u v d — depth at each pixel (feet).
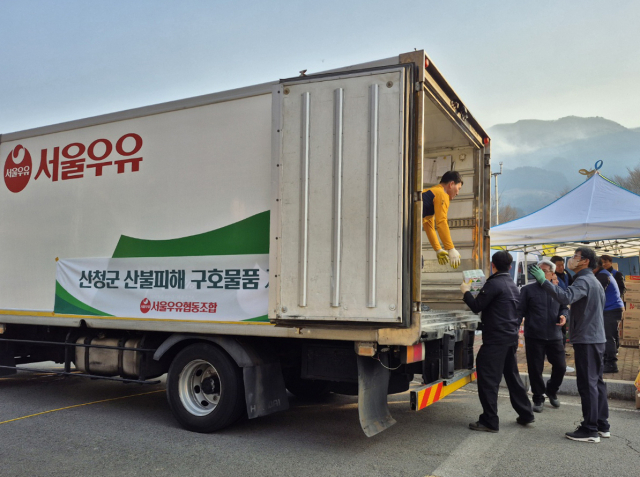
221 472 12.78
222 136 16.37
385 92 13.51
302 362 15.55
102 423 17.49
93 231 18.90
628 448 14.82
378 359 14.24
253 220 15.55
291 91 14.47
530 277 67.82
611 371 25.32
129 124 18.42
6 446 14.90
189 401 16.76
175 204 17.07
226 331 15.62
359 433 16.29
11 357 22.08
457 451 14.48
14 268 20.97
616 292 25.61
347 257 13.47
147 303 17.34
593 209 32.63
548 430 16.71
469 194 21.58
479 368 16.80
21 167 21.24
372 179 13.37
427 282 22.02
